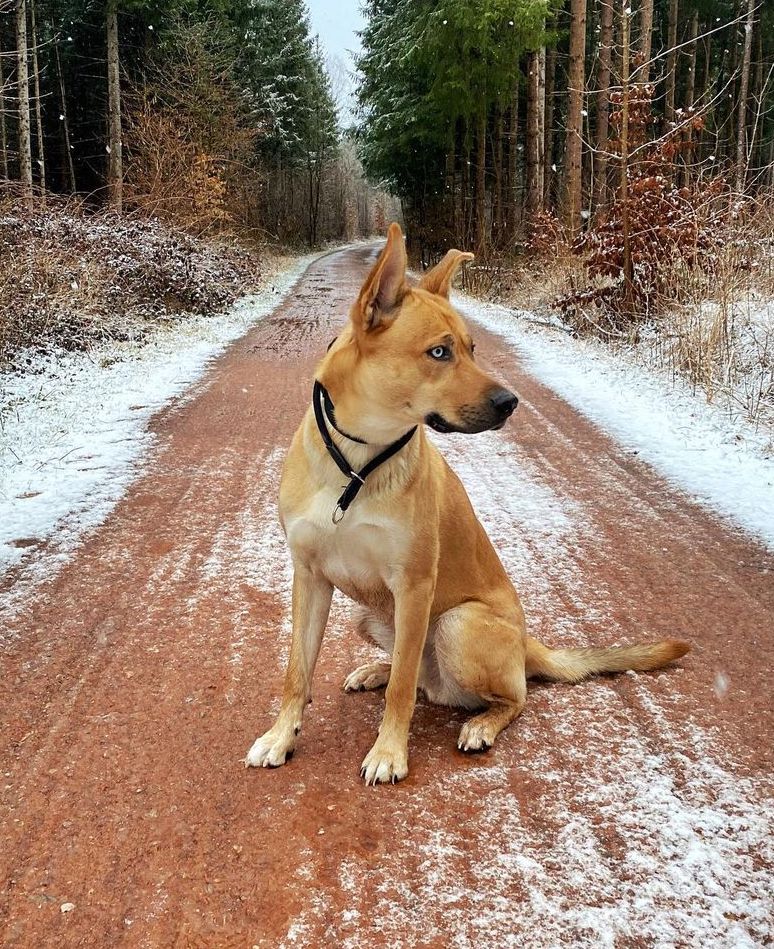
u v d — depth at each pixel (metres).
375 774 2.75
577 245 12.95
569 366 10.65
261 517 5.49
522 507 5.73
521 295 17.39
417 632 2.83
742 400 7.80
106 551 4.86
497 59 20.14
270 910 2.19
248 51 35.69
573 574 4.61
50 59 28.39
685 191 11.64
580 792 2.71
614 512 5.63
